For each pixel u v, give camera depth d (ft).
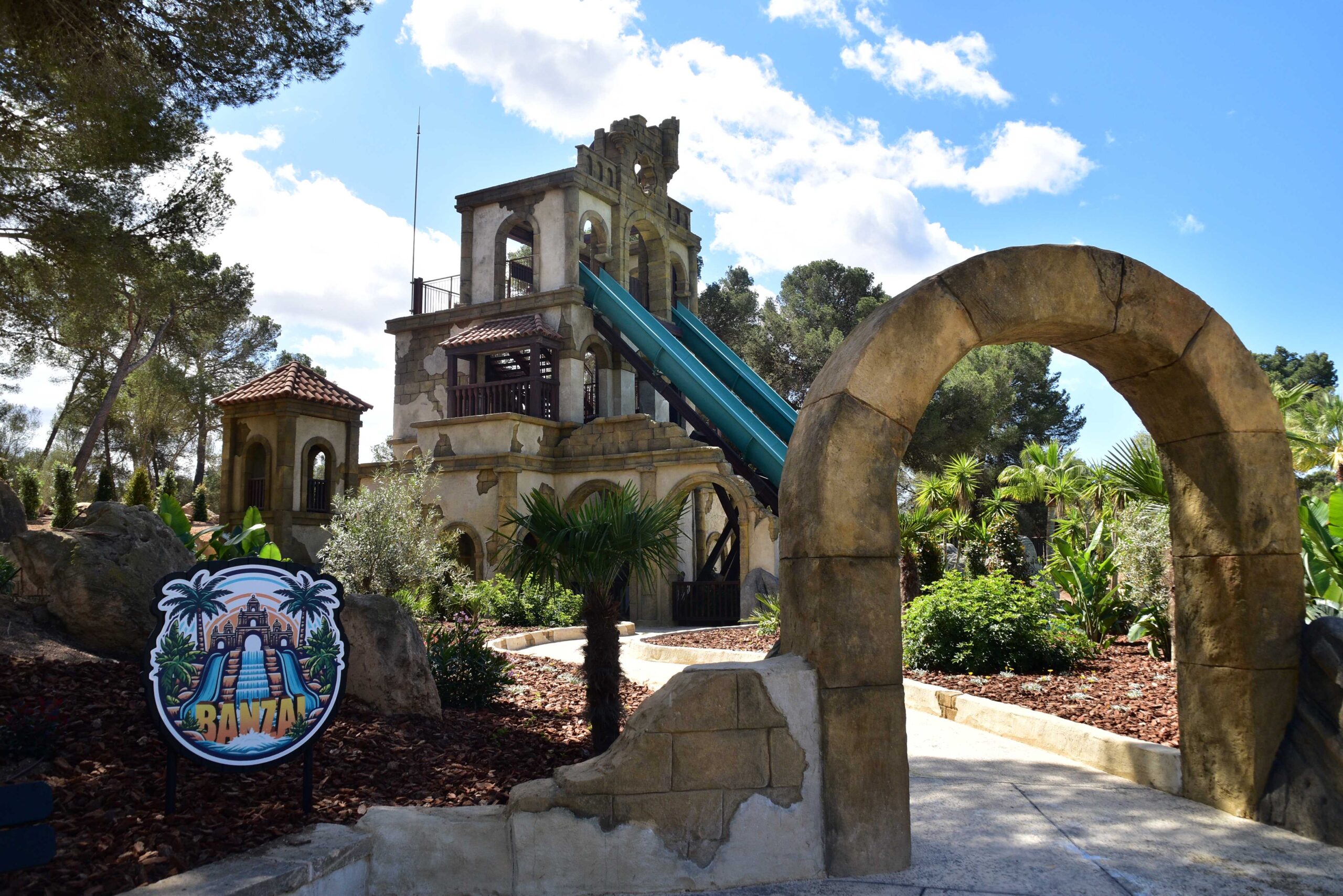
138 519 28.68
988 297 17.44
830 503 16.01
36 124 40.22
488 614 63.16
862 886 14.96
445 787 18.94
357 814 16.25
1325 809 17.07
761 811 15.26
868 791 15.65
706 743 15.21
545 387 91.35
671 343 88.43
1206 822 18.19
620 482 83.51
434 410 96.78
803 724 15.58
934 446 119.85
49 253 42.91
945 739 26.81
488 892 14.70
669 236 106.42
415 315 98.22
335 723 22.16
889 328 16.69
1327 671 17.80
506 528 81.56
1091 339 18.95
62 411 136.05
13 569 28.19
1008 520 60.70
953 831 17.84
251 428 89.04
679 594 79.82
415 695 24.66
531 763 21.67
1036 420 148.66
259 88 39.09
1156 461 40.29
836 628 15.83
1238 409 19.16
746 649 48.78
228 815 15.37
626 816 14.92
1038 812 19.02
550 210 93.97
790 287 155.63
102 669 22.68
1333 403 75.41
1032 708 28.50
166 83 37.58
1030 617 36.01
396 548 58.70
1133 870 15.58
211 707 15.02
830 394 16.70
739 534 84.17
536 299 91.76
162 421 136.15
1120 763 22.12
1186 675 20.06
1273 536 19.02
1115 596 43.78
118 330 56.85
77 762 17.03
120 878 12.51
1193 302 19.08
